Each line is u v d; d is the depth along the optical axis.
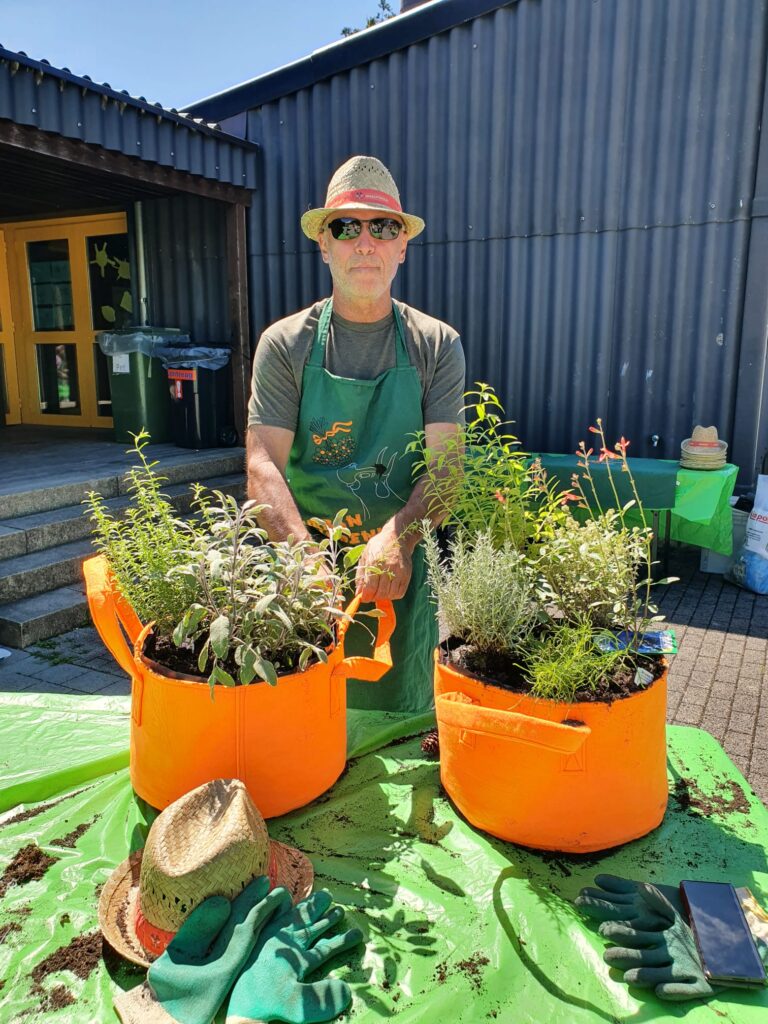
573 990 0.93
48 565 4.54
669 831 1.24
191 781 1.18
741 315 5.55
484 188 6.16
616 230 5.79
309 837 1.21
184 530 1.50
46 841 1.23
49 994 0.93
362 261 1.74
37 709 1.74
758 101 5.22
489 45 5.91
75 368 8.68
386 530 1.56
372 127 6.48
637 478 5.05
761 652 4.20
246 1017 0.86
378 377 1.86
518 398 6.35
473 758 1.19
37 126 4.79
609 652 1.14
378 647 1.36
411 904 1.07
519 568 1.25
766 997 0.92
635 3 5.40
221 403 7.22
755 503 5.15
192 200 7.55
